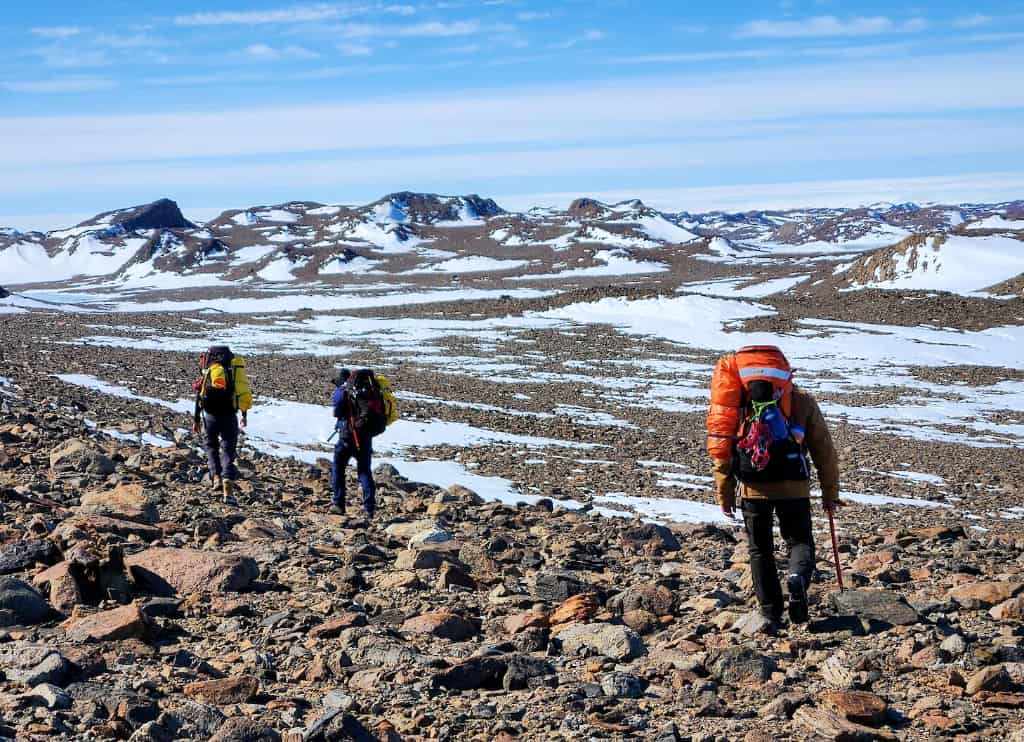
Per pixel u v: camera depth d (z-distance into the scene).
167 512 9.90
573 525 11.73
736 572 8.29
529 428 30.98
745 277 186.25
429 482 17.64
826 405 43.06
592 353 61.94
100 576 6.21
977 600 6.81
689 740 4.18
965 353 60.22
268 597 6.69
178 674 4.87
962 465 27.73
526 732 4.29
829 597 6.60
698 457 26.17
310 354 60.56
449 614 6.14
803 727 4.26
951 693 4.74
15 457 11.90
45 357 40.56
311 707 4.57
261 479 13.70
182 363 45.50
